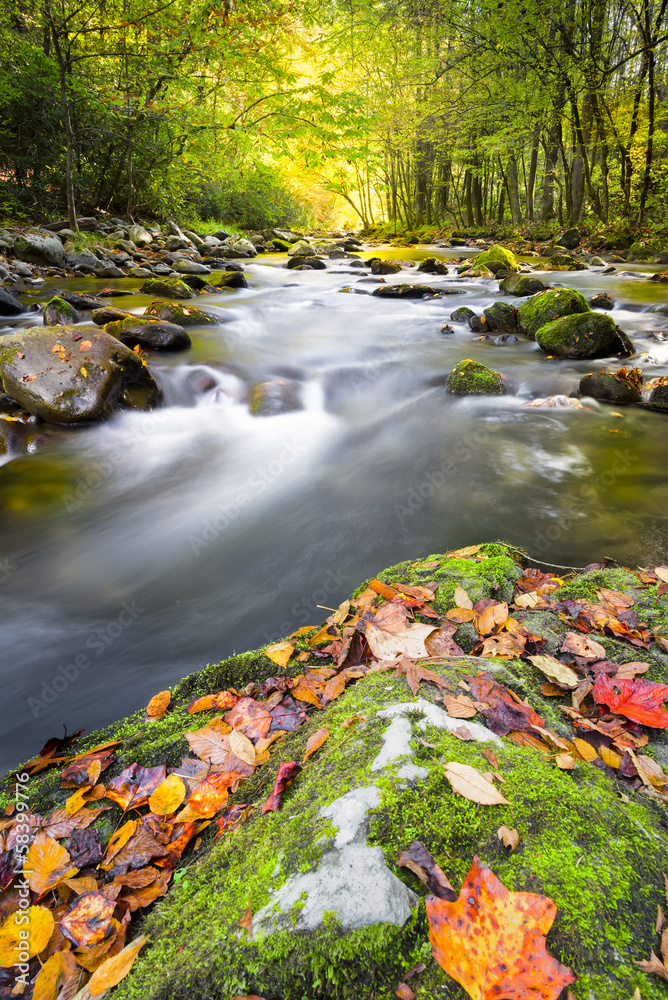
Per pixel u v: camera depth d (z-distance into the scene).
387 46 16.84
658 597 2.09
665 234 14.42
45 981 1.06
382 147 22.45
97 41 11.95
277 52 9.20
